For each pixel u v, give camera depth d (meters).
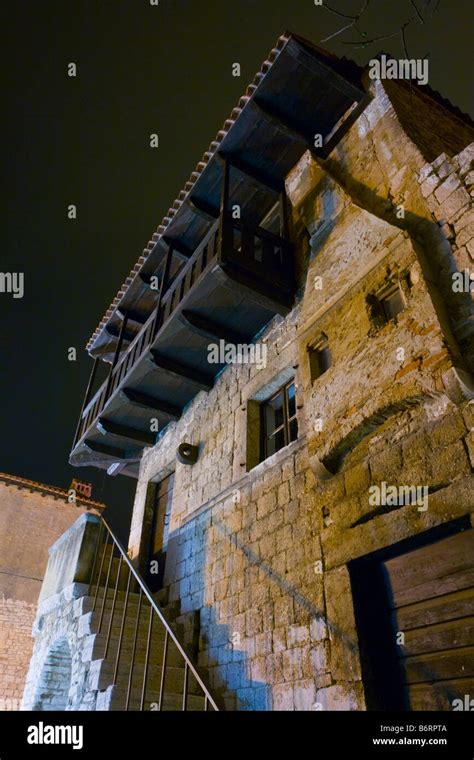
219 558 5.49
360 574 3.75
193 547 6.09
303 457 4.82
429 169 4.40
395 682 3.30
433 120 6.12
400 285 4.16
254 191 6.91
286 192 6.66
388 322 4.08
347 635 3.50
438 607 3.21
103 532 6.84
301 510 4.57
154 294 8.74
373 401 3.84
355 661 3.35
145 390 7.61
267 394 6.07
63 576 6.75
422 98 6.39
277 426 5.97
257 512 5.18
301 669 3.87
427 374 3.49
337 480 4.13
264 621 4.46
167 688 4.70
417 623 3.31
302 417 5.05
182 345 6.77
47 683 6.20
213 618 5.18
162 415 7.94
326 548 4.00
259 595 4.66
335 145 6.12
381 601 3.61
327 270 5.20
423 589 3.34
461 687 2.91
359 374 4.13
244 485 5.57
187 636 5.37
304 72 5.67
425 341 3.62
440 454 3.35
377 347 4.07
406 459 3.57
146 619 5.69
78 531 6.91
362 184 5.40
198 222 7.48
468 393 3.25
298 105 6.06
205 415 7.12
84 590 6.17
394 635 3.43
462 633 3.01
